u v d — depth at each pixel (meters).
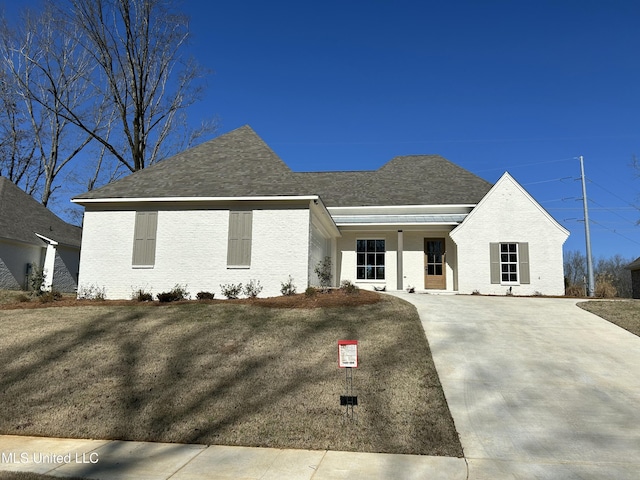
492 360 9.74
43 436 6.84
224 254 16.52
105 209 17.27
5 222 23.00
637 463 5.75
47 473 5.46
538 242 19.75
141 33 29.02
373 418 7.09
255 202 16.59
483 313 14.01
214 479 5.32
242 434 6.68
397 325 11.83
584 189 30.42
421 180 24.69
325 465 5.71
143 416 7.34
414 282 22.05
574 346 10.80
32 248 24.14
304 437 6.54
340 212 22.52
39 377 8.94
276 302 14.07
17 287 22.92
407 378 8.59
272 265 16.23
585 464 5.73
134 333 11.41
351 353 7.27
